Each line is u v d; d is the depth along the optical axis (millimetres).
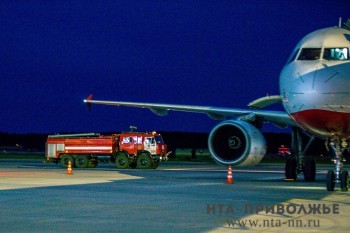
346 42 19062
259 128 24875
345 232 11367
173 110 26734
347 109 18234
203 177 29875
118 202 16609
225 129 24281
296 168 26547
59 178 27844
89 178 27938
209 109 25344
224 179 27953
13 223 12523
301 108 18812
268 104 24281
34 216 13617
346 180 20078
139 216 13625
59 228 11844
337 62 18547
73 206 15609
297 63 19172
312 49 19234
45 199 17438
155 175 31578
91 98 28906
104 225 12250
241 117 24375
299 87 18656
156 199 17469
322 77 18281
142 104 27172
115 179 27219
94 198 17734
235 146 23906
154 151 42656
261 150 23219
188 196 18406
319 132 19562
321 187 22266
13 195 18672
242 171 39938
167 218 13289
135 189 21109
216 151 24188
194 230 11602
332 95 18078
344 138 19734
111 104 28062
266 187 22219
